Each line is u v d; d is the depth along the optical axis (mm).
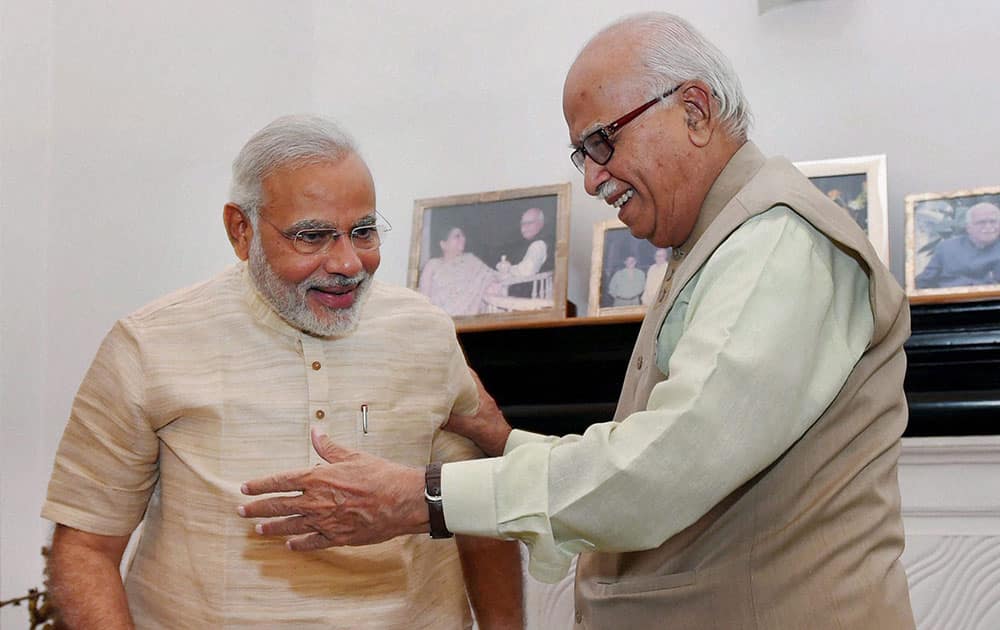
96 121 3930
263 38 3920
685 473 1585
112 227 3867
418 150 3721
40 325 3803
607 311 3193
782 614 1725
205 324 2031
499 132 3645
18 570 3584
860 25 3291
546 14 3660
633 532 1621
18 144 3799
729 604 1755
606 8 3594
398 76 3791
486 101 3678
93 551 1991
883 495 1778
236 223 2012
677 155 1876
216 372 1995
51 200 3889
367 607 1962
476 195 3438
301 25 3912
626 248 3242
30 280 3791
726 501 1773
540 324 3090
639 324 3018
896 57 3244
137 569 2045
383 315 2119
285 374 2008
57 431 3762
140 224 3861
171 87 3939
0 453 3619
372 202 1957
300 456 1978
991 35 3178
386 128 3770
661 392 1641
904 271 3072
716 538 1775
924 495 2900
